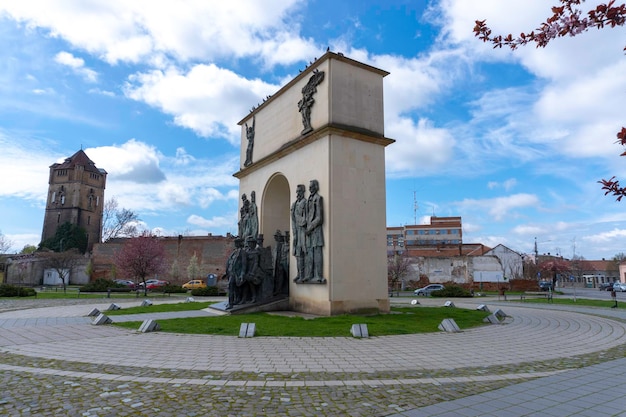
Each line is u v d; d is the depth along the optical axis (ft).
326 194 64.90
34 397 23.03
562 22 12.91
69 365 31.24
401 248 341.62
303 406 21.67
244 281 68.85
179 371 29.40
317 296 64.49
